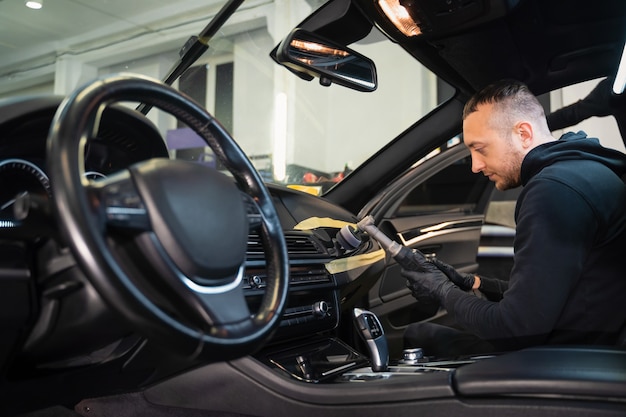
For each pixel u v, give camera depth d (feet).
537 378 2.88
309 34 4.72
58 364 3.45
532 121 4.18
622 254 3.75
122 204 2.10
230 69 18.44
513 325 3.62
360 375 4.07
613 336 3.70
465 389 3.05
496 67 5.44
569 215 3.58
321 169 21.77
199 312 2.20
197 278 2.20
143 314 2.00
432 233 8.08
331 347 4.72
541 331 3.57
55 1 20.40
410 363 4.26
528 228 3.68
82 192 2.03
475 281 5.08
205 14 16.28
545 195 3.67
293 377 3.93
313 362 4.24
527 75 5.65
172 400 4.14
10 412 3.63
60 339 3.05
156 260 2.14
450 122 6.38
